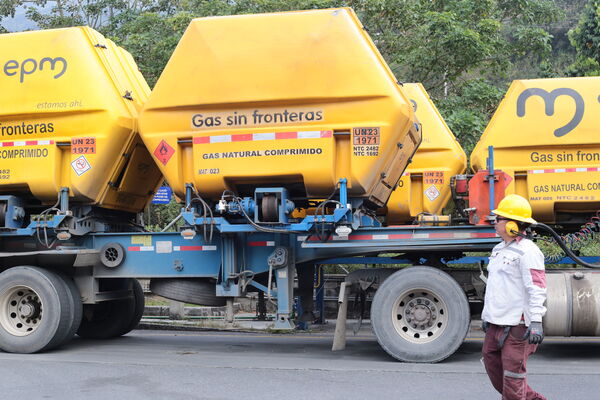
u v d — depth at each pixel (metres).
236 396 6.44
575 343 10.26
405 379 7.16
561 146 9.66
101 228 9.70
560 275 8.45
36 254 9.28
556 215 9.95
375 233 8.74
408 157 9.62
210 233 8.78
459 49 17.02
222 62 8.61
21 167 9.31
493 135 9.90
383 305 8.41
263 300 9.71
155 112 8.84
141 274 9.48
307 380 7.13
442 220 9.15
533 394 5.28
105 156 9.24
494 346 5.27
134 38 18.78
